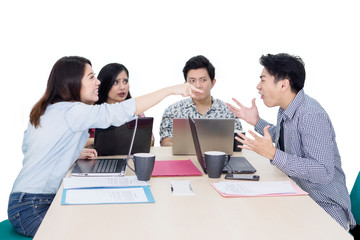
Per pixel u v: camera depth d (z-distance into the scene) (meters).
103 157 2.90
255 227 1.76
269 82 2.68
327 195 2.61
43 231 1.70
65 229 1.72
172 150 3.04
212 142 2.99
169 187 2.28
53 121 2.55
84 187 2.21
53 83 2.66
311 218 1.86
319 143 2.50
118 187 2.24
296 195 2.16
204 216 1.87
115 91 3.70
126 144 2.94
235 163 2.72
